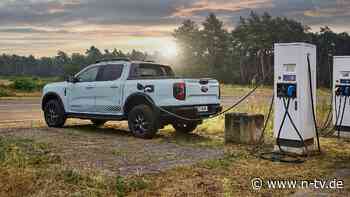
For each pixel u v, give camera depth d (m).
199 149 8.35
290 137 7.90
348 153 8.09
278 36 80.06
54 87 11.90
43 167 6.45
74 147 8.42
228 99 27.25
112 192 5.28
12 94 29.66
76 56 98.75
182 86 9.26
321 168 6.83
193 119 9.48
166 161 7.14
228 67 87.12
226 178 6.09
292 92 7.79
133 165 6.80
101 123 12.64
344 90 10.22
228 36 88.69
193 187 5.61
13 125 12.45
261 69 86.00
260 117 9.10
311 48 8.04
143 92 9.71
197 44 89.19
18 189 5.25
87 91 10.98
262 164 7.07
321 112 13.19
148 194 5.29
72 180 5.67
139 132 9.79
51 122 11.91
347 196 5.31
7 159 6.75
